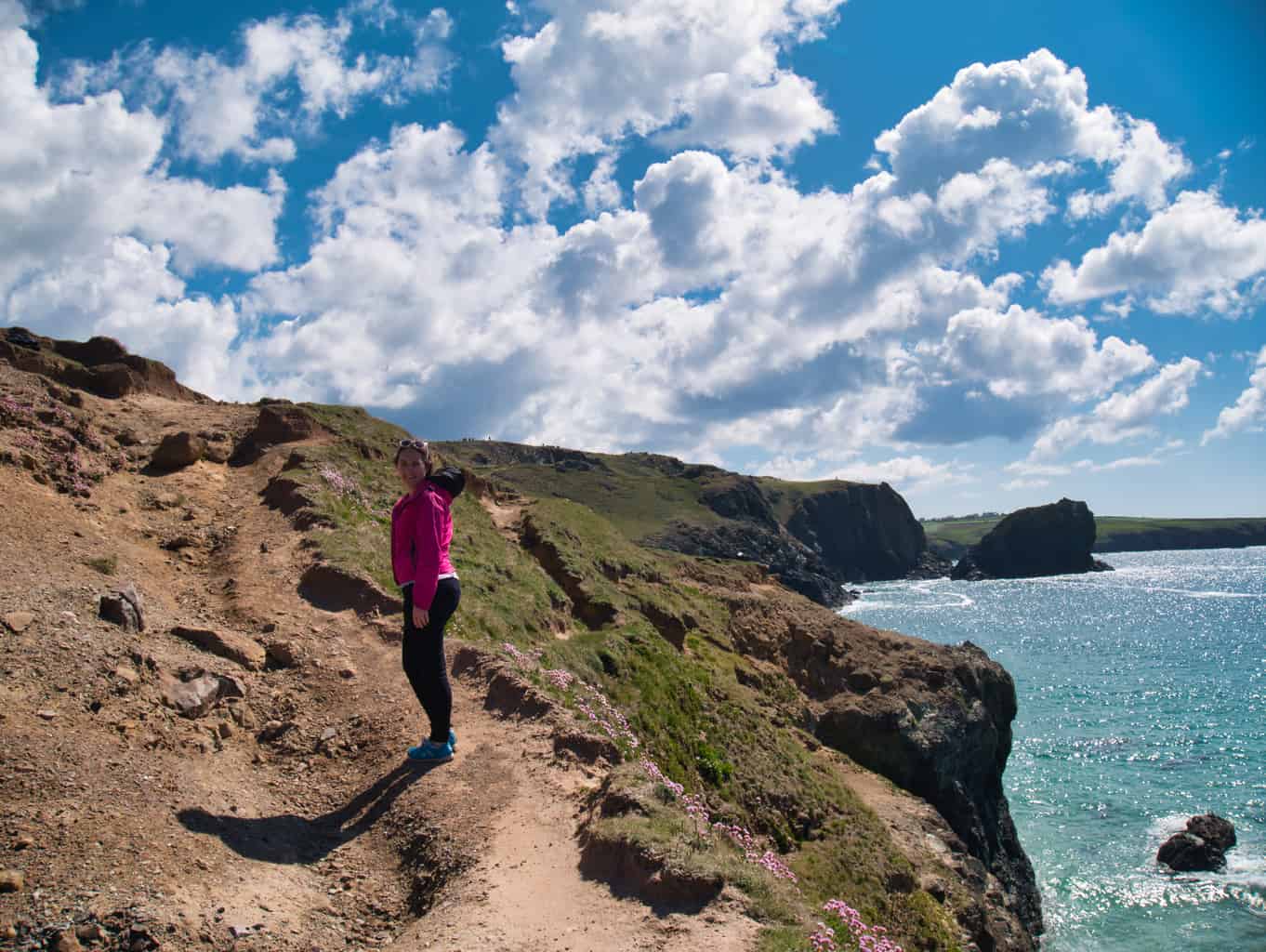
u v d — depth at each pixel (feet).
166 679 27.43
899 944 57.88
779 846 62.54
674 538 549.54
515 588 69.10
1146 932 90.63
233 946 16.24
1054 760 157.07
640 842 19.88
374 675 33.47
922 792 93.91
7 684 23.30
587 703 47.47
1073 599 516.32
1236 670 250.16
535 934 17.22
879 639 117.19
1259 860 107.04
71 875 16.85
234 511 54.13
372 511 62.64
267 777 25.22
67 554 37.22
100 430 61.77
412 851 21.86
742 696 83.41
